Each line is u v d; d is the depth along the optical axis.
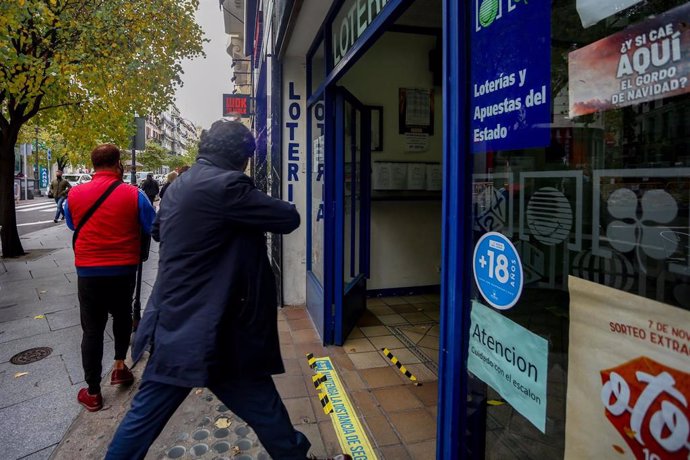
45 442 2.49
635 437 0.85
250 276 1.72
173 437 2.47
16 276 6.74
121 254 2.86
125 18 7.91
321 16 3.77
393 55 5.07
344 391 3.01
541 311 1.11
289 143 4.98
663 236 0.78
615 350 0.89
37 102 8.09
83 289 2.78
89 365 2.79
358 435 2.50
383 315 4.69
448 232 1.54
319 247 4.34
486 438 1.38
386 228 5.29
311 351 3.73
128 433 1.65
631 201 0.85
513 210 1.23
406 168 5.16
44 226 14.11
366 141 4.59
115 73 7.57
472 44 1.43
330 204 3.82
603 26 0.91
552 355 1.08
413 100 5.15
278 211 1.74
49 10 6.80
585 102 0.96
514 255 1.23
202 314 1.63
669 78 0.76
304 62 4.93
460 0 1.46
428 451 2.36
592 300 0.95
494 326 1.33
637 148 0.83
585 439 0.97
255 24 9.16
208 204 1.66
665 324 0.78
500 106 1.29
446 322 1.57
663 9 0.77
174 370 1.60
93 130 9.01
